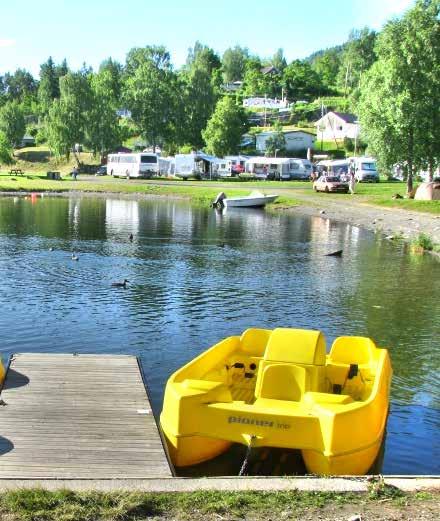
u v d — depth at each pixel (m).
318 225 42.38
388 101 49.94
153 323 16.20
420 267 25.69
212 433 7.80
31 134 142.62
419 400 11.18
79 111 103.38
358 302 19.03
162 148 113.94
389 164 53.06
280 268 25.08
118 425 8.44
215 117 99.62
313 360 8.56
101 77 122.38
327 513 5.84
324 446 7.44
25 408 8.92
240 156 96.00
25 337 14.80
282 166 85.94
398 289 21.03
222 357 10.11
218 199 56.59
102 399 9.39
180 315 17.11
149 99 105.88
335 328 16.11
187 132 108.88
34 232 35.84
